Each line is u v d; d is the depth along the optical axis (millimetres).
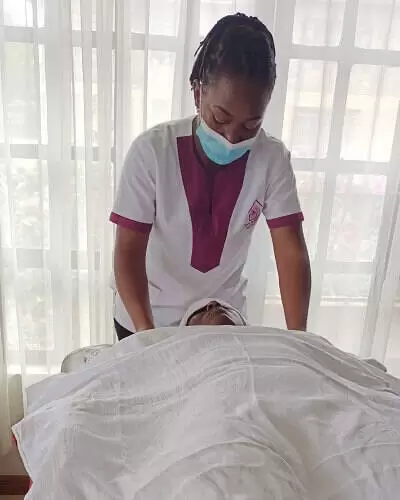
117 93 1515
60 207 1639
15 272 1669
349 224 1715
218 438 803
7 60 1509
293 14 1506
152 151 1227
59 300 1729
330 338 1824
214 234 1288
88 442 855
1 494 1945
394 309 1848
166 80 1566
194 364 994
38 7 1476
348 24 1520
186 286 1350
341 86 1571
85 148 1550
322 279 1735
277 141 1295
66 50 1480
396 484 786
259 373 936
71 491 808
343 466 814
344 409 916
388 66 1576
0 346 1718
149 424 900
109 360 1050
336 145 1616
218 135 1142
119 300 1406
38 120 1551
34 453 934
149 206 1255
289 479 759
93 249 1642
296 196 1322
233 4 1503
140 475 812
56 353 1782
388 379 1089
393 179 1646
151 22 1518
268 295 1775
